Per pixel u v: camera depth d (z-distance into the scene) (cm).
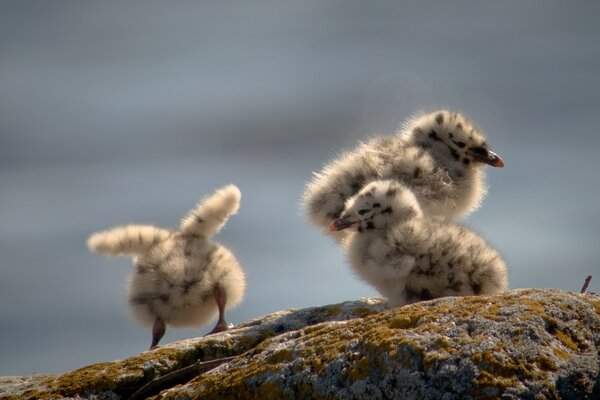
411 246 981
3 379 899
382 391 690
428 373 684
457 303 750
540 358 684
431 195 1171
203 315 1139
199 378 766
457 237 986
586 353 698
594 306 737
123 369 863
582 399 670
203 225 1168
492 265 974
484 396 667
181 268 1119
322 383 708
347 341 731
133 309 1144
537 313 718
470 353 687
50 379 872
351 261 1037
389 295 1001
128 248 1163
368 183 1131
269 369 734
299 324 941
